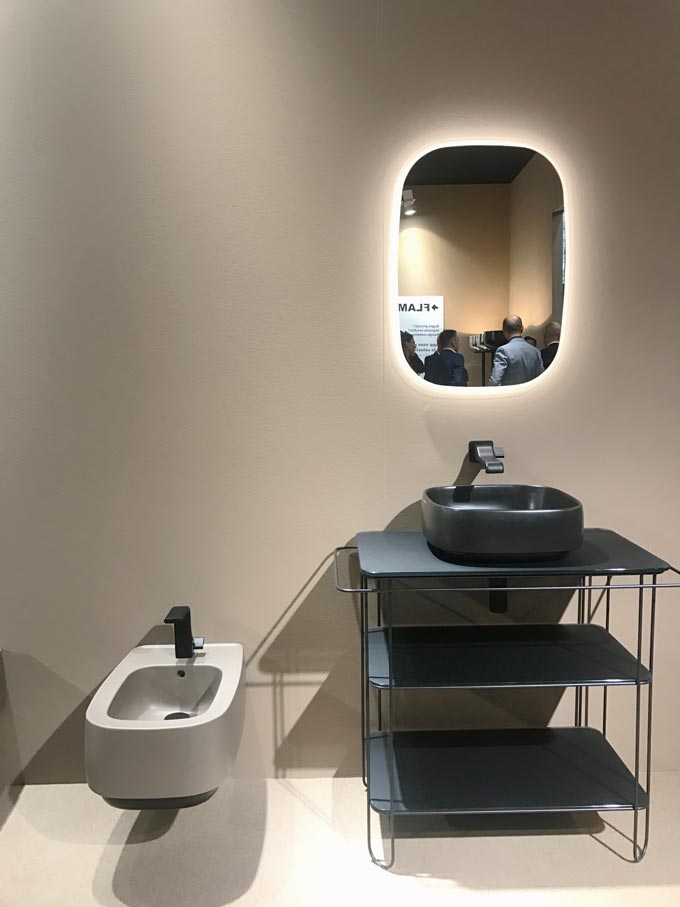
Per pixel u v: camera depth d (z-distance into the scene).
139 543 1.95
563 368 1.92
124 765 1.53
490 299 1.89
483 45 1.81
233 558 1.96
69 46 1.79
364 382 1.91
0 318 1.87
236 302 1.88
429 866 1.69
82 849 1.76
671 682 2.03
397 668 1.73
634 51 1.82
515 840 1.78
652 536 1.98
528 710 2.04
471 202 1.86
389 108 1.82
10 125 1.81
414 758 1.88
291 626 1.99
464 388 1.92
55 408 1.90
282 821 1.86
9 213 1.84
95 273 1.86
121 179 1.83
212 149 1.83
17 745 2.01
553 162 1.86
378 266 1.87
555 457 1.95
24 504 1.93
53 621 1.97
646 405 1.93
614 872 1.67
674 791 1.97
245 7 1.79
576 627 1.97
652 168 1.86
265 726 2.03
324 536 1.96
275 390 1.91
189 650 1.87
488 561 1.62
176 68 1.80
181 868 1.69
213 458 1.92
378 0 1.79
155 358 1.89
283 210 1.85
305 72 1.81
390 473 1.94
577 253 1.88
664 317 1.91
